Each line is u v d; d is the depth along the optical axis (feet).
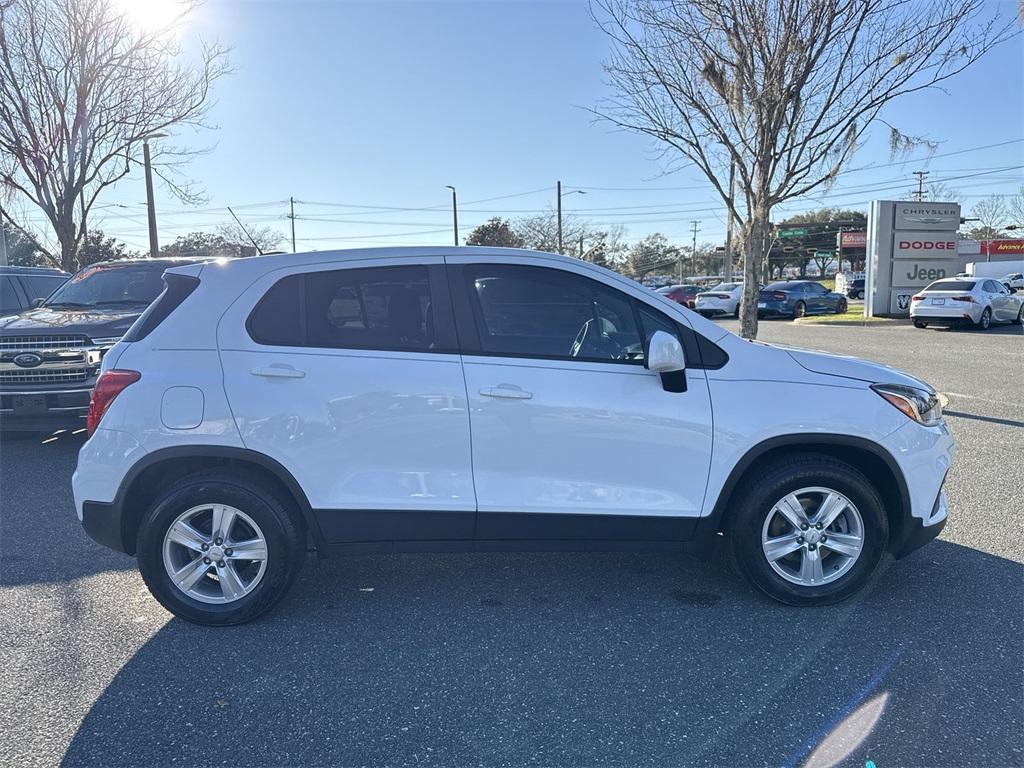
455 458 12.01
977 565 14.42
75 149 43.21
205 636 12.00
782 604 12.77
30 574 14.58
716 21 27.07
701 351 12.41
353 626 12.34
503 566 14.85
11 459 23.72
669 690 10.30
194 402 11.82
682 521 12.34
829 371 12.55
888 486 12.72
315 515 12.02
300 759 8.91
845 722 9.50
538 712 9.82
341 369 11.93
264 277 12.35
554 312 12.41
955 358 46.70
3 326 23.07
